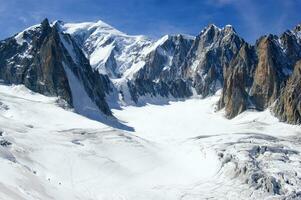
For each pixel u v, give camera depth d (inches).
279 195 3176.7
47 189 2763.3
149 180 3457.2
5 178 2615.7
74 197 2849.4
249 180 3363.7
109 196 3112.7
